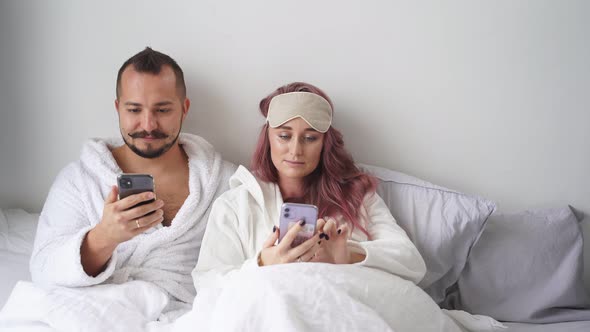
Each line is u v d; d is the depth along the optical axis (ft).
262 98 5.76
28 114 5.75
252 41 5.64
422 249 5.09
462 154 5.84
